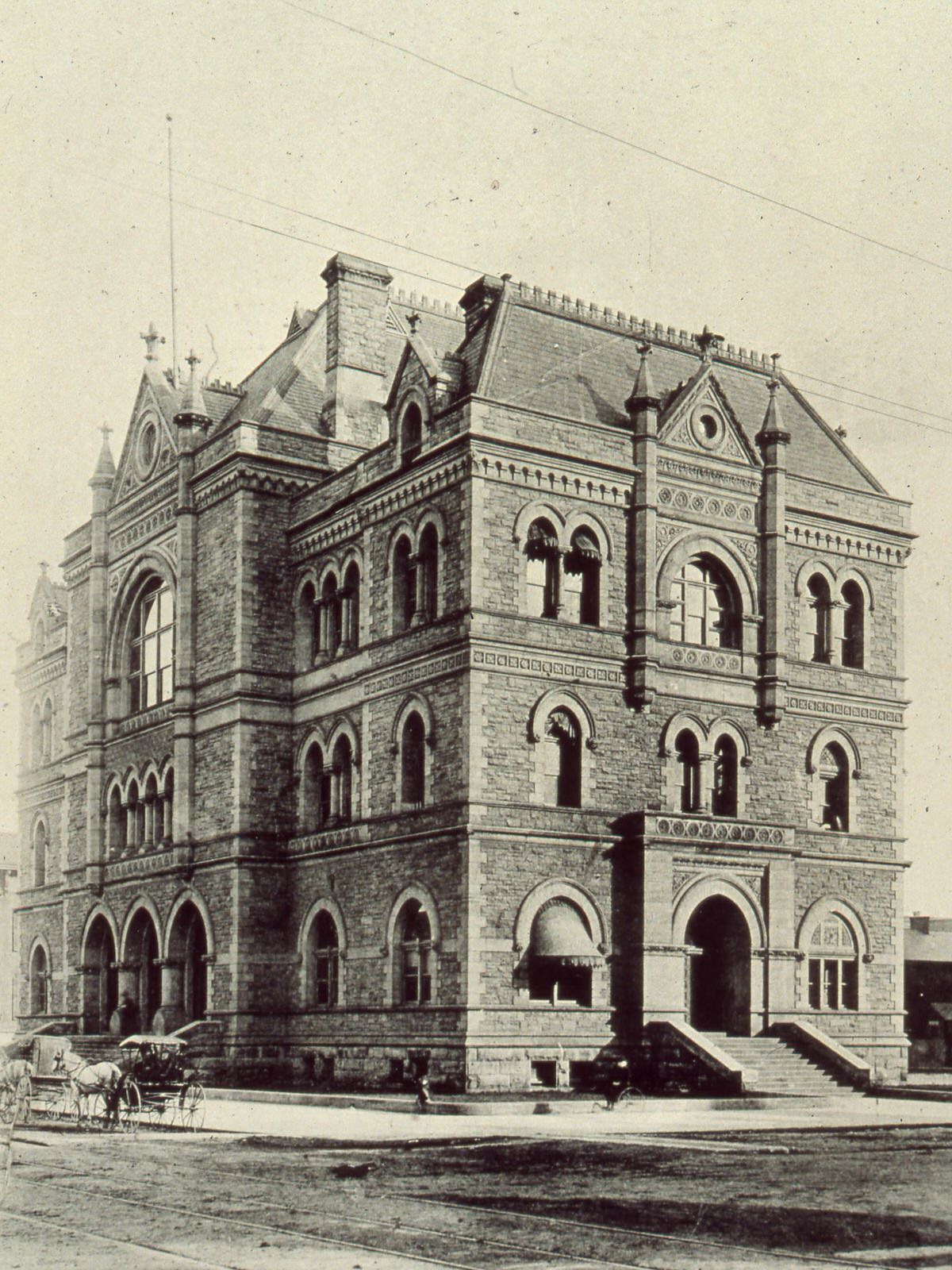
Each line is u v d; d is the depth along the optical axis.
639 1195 20.86
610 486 44.47
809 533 49.16
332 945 47.12
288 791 49.91
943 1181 22.52
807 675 48.25
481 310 47.94
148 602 58.19
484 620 41.53
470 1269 15.20
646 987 41.72
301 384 54.00
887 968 48.78
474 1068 39.41
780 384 53.31
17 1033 63.44
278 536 51.09
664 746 44.50
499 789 41.16
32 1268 15.36
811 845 47.50
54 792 67.50
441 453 43.16
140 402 58.22
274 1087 45.47
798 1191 21.22
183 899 51.72
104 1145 29.19
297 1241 17.02
